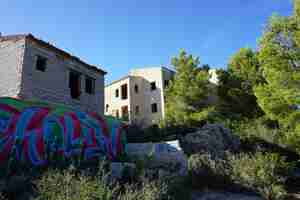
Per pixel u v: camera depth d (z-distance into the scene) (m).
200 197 10.34
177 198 8.69
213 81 32.62
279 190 11.73
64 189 6.51
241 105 27.06
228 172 12.70
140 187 8.29
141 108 32.75
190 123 24.75
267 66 15.43
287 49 14.83
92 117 13.70
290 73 14.22
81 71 16.66
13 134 9.52
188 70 28.70
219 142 18.83
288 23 14.76
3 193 6.75
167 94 29.78
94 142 13.27
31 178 7.67
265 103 15.22
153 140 19.41
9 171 8.62
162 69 33.31
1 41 13.70
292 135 14.83
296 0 14.80
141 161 11.41
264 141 21.02
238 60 29.19
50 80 14.17
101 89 18.30
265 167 12.86
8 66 13.04
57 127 11.35
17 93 12.25
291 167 15.83
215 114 26.52
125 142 15.88
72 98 15.52
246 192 11.91
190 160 13.23
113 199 6.80
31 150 10.00
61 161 10.75
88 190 6.50
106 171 9.57
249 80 27.47
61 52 15.16
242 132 22.33
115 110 34.25
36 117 10.56
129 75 33.84
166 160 13.24
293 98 13.75
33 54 13.46
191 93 27.14
